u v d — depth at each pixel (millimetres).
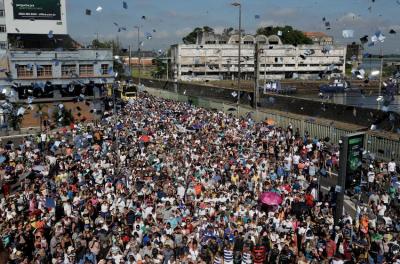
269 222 14312
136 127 31625
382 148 23578
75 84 43562
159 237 13070
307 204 15875
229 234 13273
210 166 20344
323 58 85375
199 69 100375
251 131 29281
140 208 15344
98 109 41719
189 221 14125
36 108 42438
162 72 105188
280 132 29453
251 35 100062
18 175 21844
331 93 54688
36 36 50000
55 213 15938
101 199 16250
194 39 122312
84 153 23922
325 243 13172
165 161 21688
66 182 18734
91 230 14055
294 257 12438
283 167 20812
